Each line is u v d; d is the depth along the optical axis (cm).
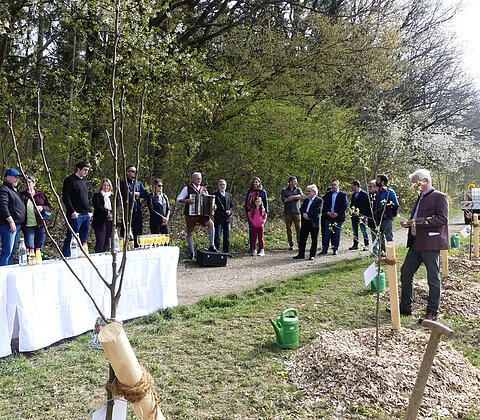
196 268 1009
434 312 606
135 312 620
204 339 537
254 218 1182
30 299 488
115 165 185
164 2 1305
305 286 803
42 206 865
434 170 2336
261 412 367
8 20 992
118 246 636
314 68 1634
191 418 358
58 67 1210
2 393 399
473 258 985
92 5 980
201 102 1273
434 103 2694
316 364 436
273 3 1548
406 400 375
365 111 1969
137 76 1139
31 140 1162
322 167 1728
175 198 1485
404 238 1517
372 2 1831
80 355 482
